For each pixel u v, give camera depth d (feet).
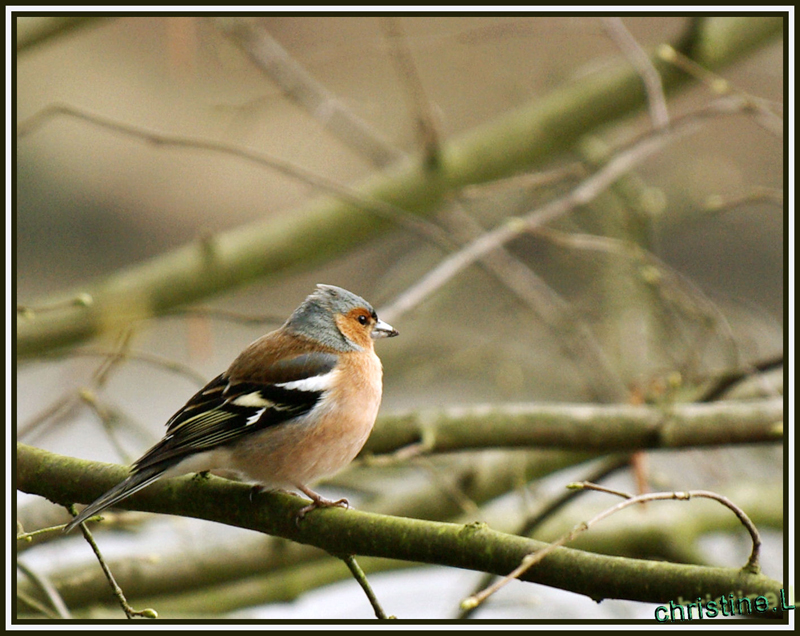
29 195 54.54
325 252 39.47
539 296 39.19
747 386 36.19
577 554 17.74
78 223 55.57
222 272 38.52
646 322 41.50
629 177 43.32
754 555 16.80
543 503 32.48
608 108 39.78
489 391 49.83
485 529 18.57
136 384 50.37
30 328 37.04
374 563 35.47
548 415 29.45
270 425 23.84
